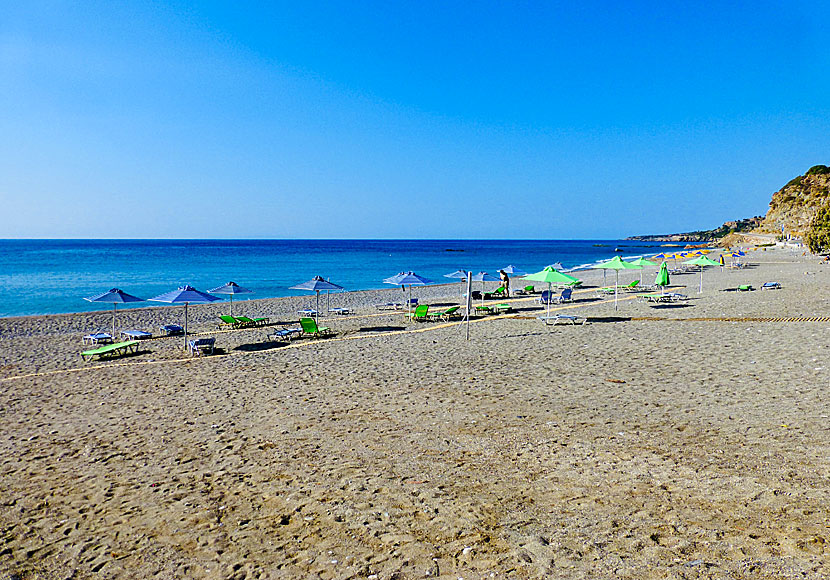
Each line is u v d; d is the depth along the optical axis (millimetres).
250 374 12023
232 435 7871
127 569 4410
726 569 3840
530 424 7832
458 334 16828
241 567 4344
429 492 5609
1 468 6848
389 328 19094
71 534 5078
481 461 6453
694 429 7250
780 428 7039
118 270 54500
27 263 65500
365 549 4516
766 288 26188
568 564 4070
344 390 10266
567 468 6102
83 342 17312
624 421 7781
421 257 92375
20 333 19406
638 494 5285
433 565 4191
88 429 8391
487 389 9961
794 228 98938
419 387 10281
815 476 5418
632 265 21750
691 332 14969
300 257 87500
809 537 4195
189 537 4906
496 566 4113
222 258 81875
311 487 5895
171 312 25188
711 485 5371
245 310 25812
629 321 17812
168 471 6590
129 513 5473
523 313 21641
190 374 12234
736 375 10125
